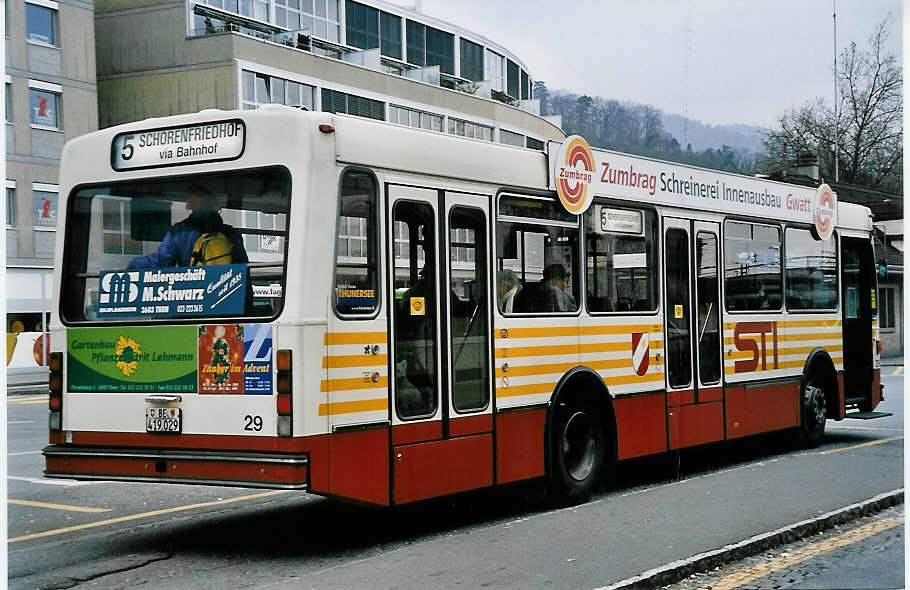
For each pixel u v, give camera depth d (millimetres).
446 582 6793
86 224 8523
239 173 7875
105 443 8188
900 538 8445
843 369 14656
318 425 7527
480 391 8930
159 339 7992
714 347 11984
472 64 66250
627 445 10594
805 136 46688
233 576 7316
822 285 14305
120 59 46562
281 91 46781
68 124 40812
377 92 51031
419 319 8398
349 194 7910
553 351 9719
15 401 25484
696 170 11906
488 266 9086
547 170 9867
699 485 10727
